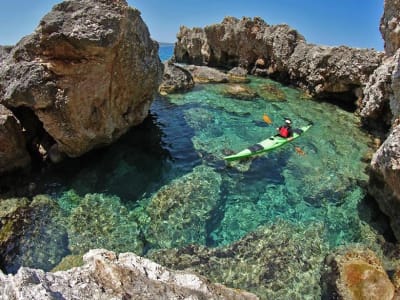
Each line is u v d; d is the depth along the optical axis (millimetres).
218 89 21891
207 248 7961
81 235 8297
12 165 10297
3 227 8227
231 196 9953
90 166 11266
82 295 3850
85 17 9523
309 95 21609
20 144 10398
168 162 11797
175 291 4371
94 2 9875
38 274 3906
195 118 16172
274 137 13305
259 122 16031
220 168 11461
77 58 9781
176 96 20000
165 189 10117
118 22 10078
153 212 9156
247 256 7707
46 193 9828
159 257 7688
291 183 10680
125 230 8508
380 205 8938
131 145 12891
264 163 11867
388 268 7176
